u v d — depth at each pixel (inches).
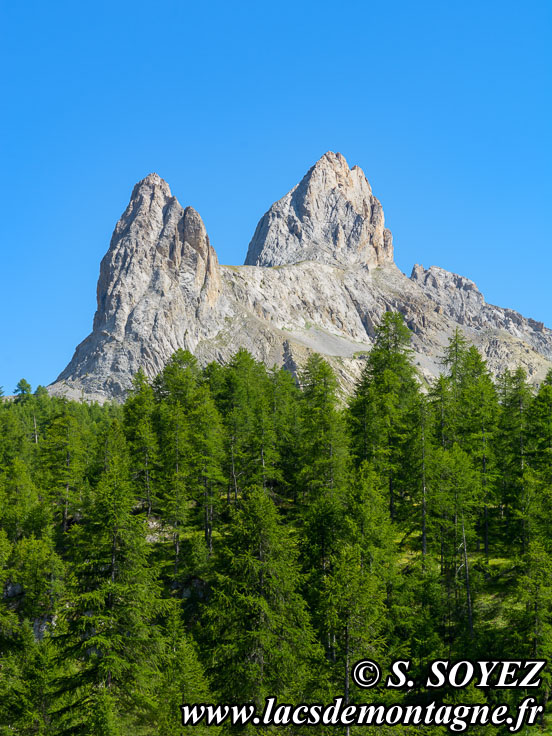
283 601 1369.3
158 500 2431.1
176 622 1686.8
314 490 2181.3
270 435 2583.7
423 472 2149.4
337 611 1364.4
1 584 2126.0
